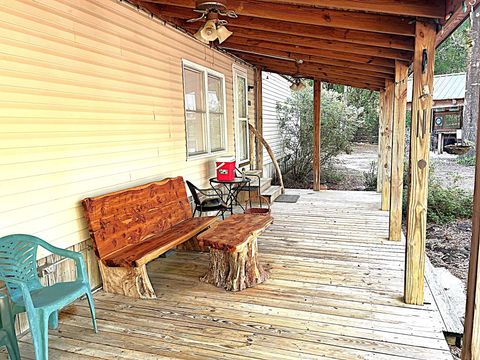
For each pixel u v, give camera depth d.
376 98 14.94
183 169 4.80
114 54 3.38
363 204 6.72
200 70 5.29
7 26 2.32
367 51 3.93
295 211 6.19
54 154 2.73
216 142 6.05
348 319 2.62
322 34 3.59
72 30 2.86
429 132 2.69
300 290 3.11
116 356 2.21
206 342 2.34
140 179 3.85
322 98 10.60
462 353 1.61
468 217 6.55
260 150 8.30
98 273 3.27
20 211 2.46
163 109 4.27
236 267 3.14
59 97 2.76
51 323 2.54
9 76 2.35
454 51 18.17
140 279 3.00
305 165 10.36
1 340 2.07
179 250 4.30
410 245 2.80
